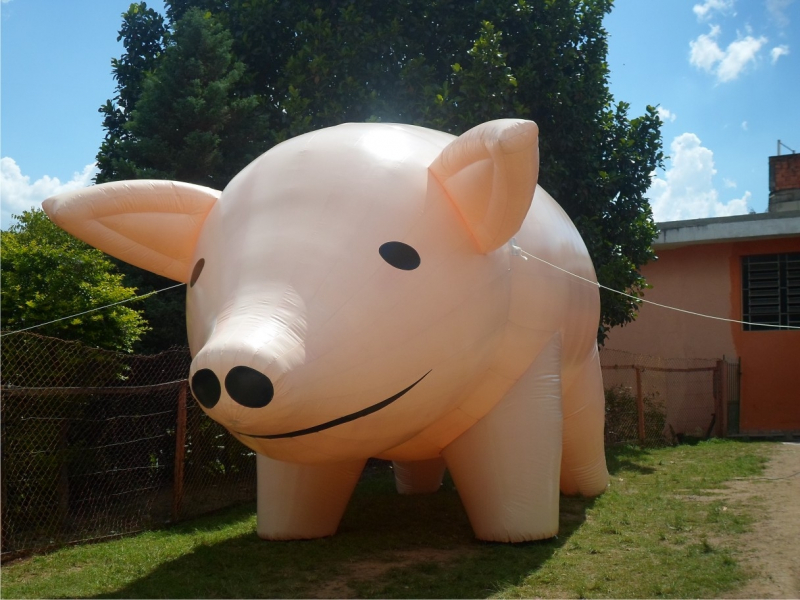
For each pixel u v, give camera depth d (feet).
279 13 35.47
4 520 19.34
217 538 20.17
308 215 14.26
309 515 19.42
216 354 12.00
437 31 36.68
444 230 14.76
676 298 49.52
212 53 31.55
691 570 16.26
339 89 33.55
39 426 20.70
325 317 13.28
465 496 18.35
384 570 16.96
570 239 19.90
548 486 17.95
